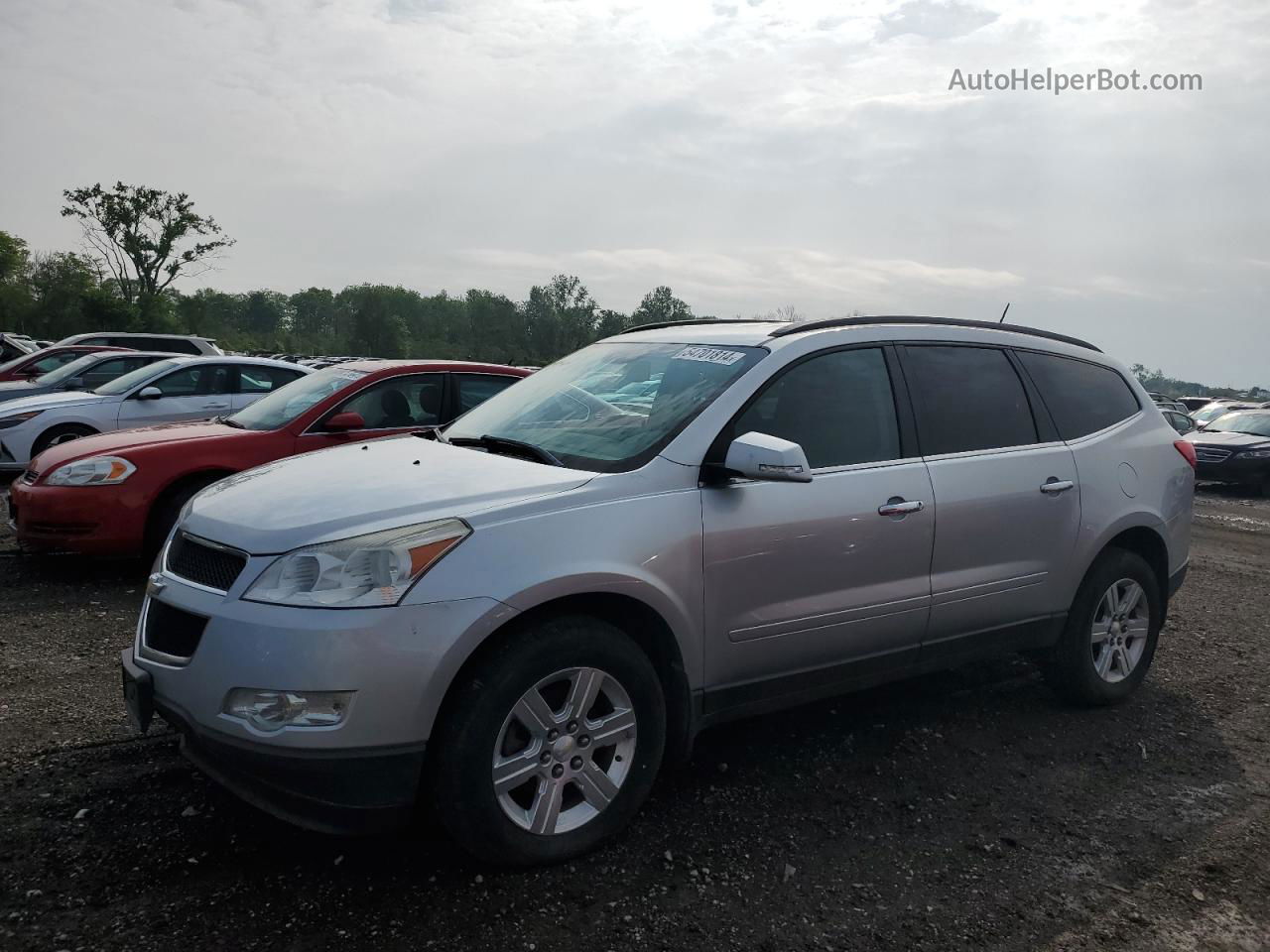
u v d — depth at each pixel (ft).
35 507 21.22
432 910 9.25
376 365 25.35
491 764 9.52
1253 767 13.75
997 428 14.38
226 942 8.62
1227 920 9.77
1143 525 15.85
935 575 13.20
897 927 9.41
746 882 10.09
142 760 12.29
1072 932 9.45
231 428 23.66
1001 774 13.12
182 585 10.05
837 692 12.65
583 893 9.68
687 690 11.11
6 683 14.99
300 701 8.91
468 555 9.55
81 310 209.05
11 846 10.07
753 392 12.02
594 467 11.27
